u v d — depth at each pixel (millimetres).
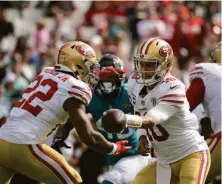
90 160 22750
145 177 15523
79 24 40500
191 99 17344
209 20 42219
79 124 14305
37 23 37688
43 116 14711
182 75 29500
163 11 41219
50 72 15016
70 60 14961
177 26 38500
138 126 13781
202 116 19750
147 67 14883
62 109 14641
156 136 15164
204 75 17422
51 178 14914
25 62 32375
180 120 14961
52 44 35250
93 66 15156
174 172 15359
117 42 35938
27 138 14656
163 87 14789
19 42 33719
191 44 38125
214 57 18250
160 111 14383
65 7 41125
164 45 14977
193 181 14797
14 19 41125
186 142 15109
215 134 17328
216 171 17359
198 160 15062
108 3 41281
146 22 38750
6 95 28062
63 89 14570
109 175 17344
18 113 14867
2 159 14836
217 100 17312
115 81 17469
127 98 17641
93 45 34438
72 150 22203
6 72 30484
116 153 14617
